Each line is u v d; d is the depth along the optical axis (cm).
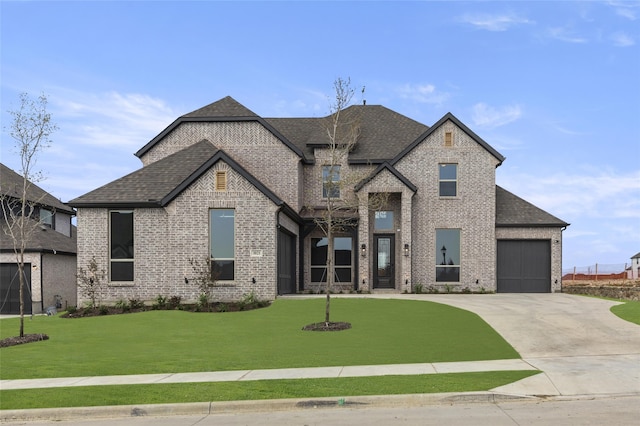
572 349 1303
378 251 2738
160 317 1894
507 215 2712
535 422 783
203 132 2709
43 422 870
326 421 812
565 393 946
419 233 2677
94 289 2233
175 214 2203
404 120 3086
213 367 1180
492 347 1343
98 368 1192
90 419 881
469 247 2656
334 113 2328
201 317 1886
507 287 2680
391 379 1031
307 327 1638
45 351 1400
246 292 2173
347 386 981
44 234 2869
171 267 2191
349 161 2770
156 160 2712
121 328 1727
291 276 2641
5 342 1502
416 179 2691
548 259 2686
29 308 2633
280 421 820
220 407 898
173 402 912
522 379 1027
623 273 4009
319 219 2589
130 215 2269
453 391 936
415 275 2666
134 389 995
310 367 1159
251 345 1424
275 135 2680
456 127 2698
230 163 2197
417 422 795
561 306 1953
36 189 3066
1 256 2638
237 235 2188
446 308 1919
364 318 1780
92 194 2278
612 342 1363
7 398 954
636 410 845
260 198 2191
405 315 1812
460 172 2681
